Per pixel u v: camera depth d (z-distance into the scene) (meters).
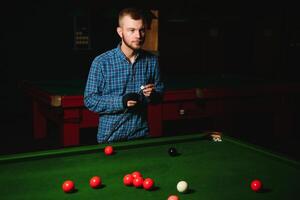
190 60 9.43
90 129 6.54
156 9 7.95
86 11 7.91
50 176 1.97
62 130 3.99
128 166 2.14
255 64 9.88
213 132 2.76
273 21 9.41
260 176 1.98
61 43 7.88
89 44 8.10
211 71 9.67
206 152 2.41
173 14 7.75
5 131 6.57
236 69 9.97
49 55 7.82
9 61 7.54
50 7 7.68
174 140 2.61
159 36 8.98
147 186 1.76
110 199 1.68
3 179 1.93
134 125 2.77
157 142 2.55
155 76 2.89
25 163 2.18
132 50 2.69
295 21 9.13
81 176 1.98
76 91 4.39
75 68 8.06
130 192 1.76
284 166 2.14
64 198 1.69
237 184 1.87
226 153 2.39
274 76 9.57
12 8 7.42
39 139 6.00
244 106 4.97
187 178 1.95
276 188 1.81
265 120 6.99
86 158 2.28
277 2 9.15
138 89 2.81
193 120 7.01
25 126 6.95
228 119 5.14
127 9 2.56
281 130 5.53
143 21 2.55
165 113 4.45
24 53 7.62
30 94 5.11
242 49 9.88
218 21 9.11
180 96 4.42
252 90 4.90
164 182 1.89
